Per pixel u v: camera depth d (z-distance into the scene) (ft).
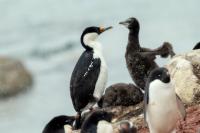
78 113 55.42
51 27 242.37
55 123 45.96
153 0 280.31
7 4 308.60
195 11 252.01
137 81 61.05
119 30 205.67
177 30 213.46
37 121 122.72
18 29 246.27
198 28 214.69
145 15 252.42
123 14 258.98
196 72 54.85
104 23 247.50
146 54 59.88
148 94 46.34
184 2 271.49
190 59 55.83
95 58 59.93
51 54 190.60
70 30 231.71
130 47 61.36
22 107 131.75
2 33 241.96
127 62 61.41
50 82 153.38
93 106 61.62
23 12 286.87
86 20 252.21
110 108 56.59
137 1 281.13
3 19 274.98
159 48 60.13
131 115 55.21
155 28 220.02
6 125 122.11
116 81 143.84
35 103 134.00
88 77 58.75
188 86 53.98
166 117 46.50
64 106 131.64
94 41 61.52
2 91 135.64
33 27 247.29
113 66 160.25
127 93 56.39
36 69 171.94
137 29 61.67
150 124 47.11
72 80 59.41
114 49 183.42
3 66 138.82
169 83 46.01
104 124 44.68
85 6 285.23
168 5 268.82
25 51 198.80
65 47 195.42
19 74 139.23
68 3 296.30
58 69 168.35
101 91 59.62
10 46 213.66
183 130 48.11
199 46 60.85
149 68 59.88
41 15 274.77
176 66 55.62
